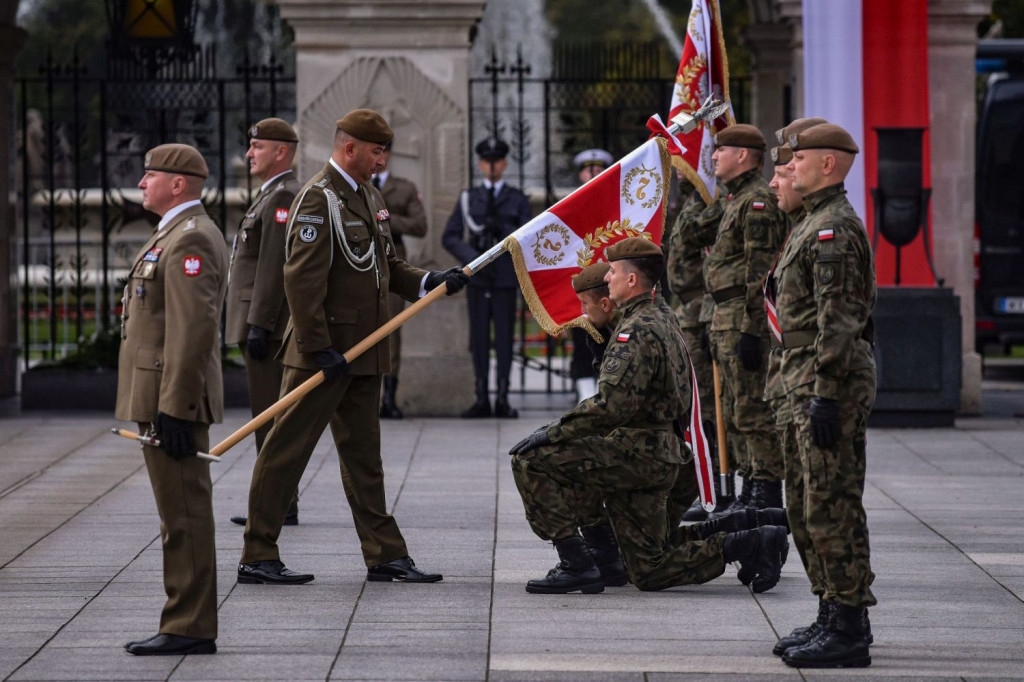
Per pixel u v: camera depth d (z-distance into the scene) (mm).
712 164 28219
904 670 17047
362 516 21672
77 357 42906
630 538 20375
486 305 39844
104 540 24375
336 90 40312
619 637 18438
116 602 20250
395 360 39719
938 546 23953
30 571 22141
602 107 44625
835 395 16938
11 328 45906
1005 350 64688
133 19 44000
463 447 34875
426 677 16703
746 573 20719
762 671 16969
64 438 36594
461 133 40312
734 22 83562
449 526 25578
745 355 25141
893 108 37875
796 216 18281
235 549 23797
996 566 22500
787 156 18938
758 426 25547
